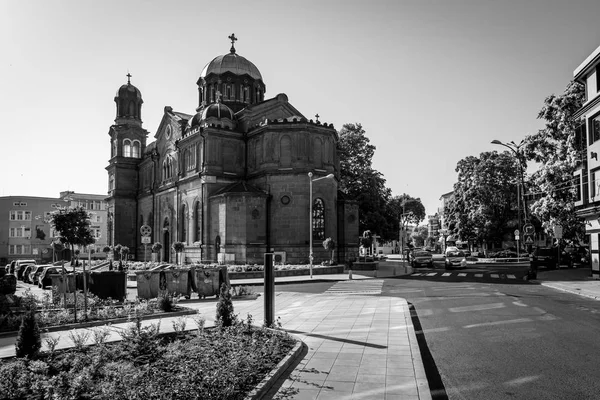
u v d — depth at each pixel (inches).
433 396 303.1
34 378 296.8
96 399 264.5
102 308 665.0
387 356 394.0
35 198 3454.7
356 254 1851.6
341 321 571.2
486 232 2491.4
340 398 290.5
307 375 339.3
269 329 474.9
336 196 1811.0
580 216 1261.1
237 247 1619.1
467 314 625.0
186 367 293.9
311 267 1327.5
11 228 3378.4
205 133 1766.7
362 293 916.0
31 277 1380.4
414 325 550.6
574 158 1358.3
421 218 4195.4
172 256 2036.2
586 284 1011.9
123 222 2556.6
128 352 367.6
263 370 338.6
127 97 2635.3
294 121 1686.8
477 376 345.4
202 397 257.8
